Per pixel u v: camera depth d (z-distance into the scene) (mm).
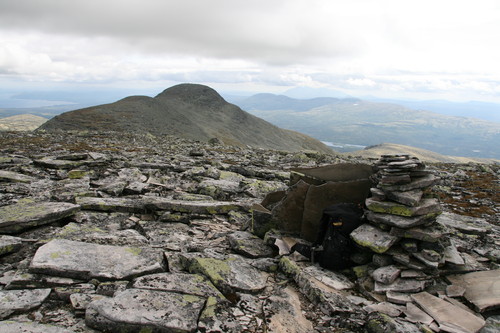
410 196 2834
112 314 2055
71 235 3215
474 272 2922
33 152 9305
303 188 3537
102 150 11148
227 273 2738
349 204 3234
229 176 6699
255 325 2242
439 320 2314
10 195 4418
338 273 2951
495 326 2332
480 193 7742
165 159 9172
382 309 2445
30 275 2443
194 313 2188
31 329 1944
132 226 3840
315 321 2377
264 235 3637
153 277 2518
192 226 4031
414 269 2771
